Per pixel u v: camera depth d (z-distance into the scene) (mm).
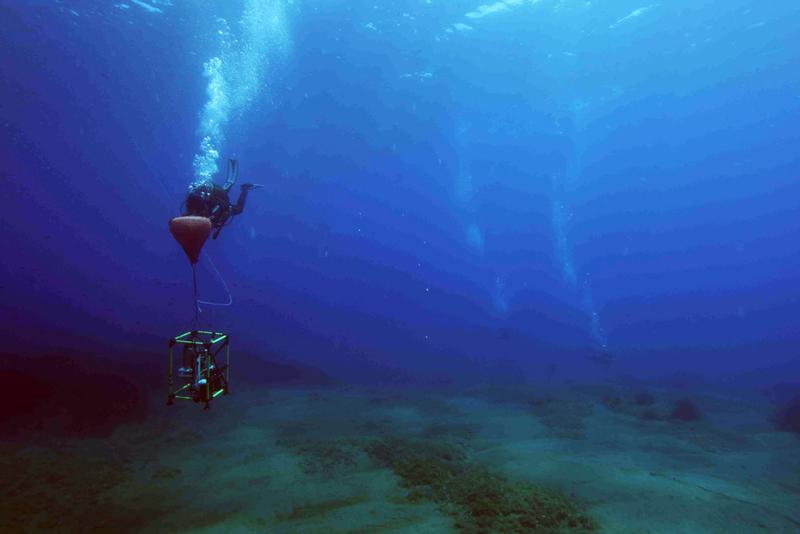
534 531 5770
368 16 23641
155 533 6039
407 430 11188
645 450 9734
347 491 7359
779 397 16344
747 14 21562
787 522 6148
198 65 29703
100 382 12172
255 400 14211
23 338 18734
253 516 6445
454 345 28578
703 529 5910
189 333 4203
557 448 9633
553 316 43781
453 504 6723
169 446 9891
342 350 25984
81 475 8148
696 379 19812
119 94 36906
